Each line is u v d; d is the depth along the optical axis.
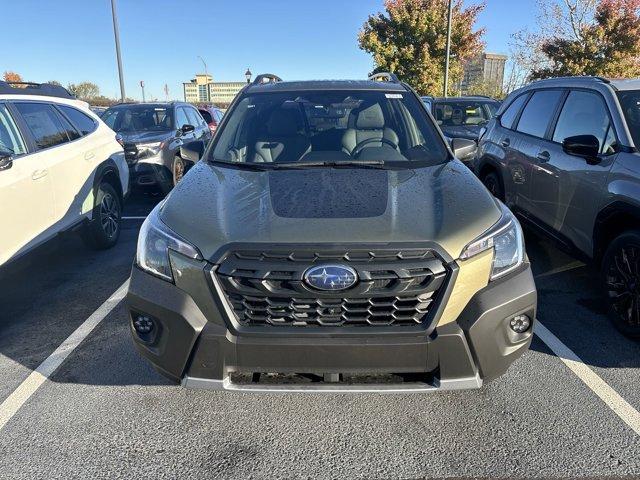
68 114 5.23
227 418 2.75
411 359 2.29
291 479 2.32
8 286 4.63
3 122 4.14
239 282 2.30
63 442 2.56
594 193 3.73
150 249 2.51
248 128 3.70
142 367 3.24
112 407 2.84
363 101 3.87
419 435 2.60
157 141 8.05
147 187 8.20
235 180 3.00
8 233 3.84
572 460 2.41
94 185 5.25
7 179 3.86
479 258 2.35
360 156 3.39
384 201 2.63
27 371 3.21
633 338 3.47
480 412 2.77
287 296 2.26
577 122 4.24
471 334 2.30
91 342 3.57
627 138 3.56
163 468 2.39
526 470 2.35
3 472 2.37
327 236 2.31
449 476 2.33
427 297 2.29
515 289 2.40
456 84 26.84
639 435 2.57
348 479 2.32
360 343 2.26
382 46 23.77
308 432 2.63
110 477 2.34
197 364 2.34
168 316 2.36
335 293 2.25
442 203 2.62
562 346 3.44
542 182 4.52
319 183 2.89
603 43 20.11
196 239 2.40
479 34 23.78
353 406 2.84
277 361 2.30
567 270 4.80
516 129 5.34
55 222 4.54
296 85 4.13
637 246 3.34
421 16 23.17
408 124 3.72
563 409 2.78
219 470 2.38
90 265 5.19
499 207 2.76
